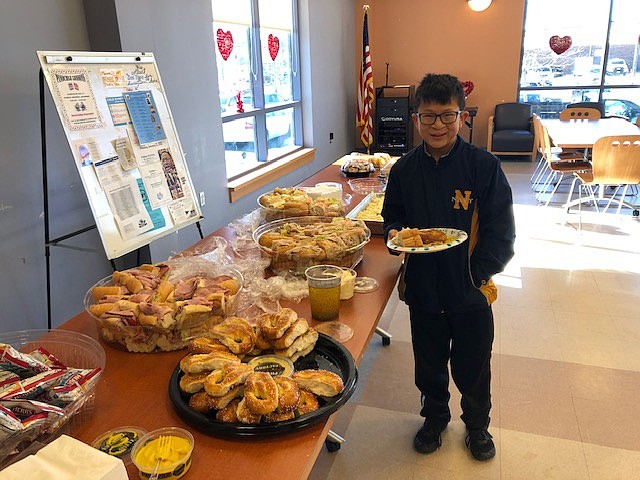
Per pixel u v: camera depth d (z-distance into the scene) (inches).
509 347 108.0
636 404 89.1
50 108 103.3
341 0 269.9
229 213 175.5
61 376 41.2
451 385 96.2
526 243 166.1
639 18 277.0
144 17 122.5
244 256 77.5
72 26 109.9
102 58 92.8
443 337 73.3
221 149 166.6
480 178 62.6
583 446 79.9
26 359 41.7
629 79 289.4
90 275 117.7
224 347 46.3
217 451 37.6
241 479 35.0
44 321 105.8
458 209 63.9
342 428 86.2
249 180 182.2
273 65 211.0
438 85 59.2
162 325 49.6
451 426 85.6
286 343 47.6
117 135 93.7
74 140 85.6
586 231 175.5
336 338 53.4
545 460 77.5
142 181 97.7
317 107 247.0
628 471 74.9
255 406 38.2
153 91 103.6
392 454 80.3
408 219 68.2
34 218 101.8
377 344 112.3
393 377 100.0
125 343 52.1
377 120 291.0
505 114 291.1
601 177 172.1
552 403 90.0
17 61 96.3
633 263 148.3
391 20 298.4
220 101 167.0
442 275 66.1
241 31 182.9
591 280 138.5
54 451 30.9
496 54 291.1
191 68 145.7
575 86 295.7
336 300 57.5
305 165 237.6
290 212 88.6
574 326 115.6
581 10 281.3
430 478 75.3
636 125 218.7
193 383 42.2
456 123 60.5
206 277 63.2
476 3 280.7
